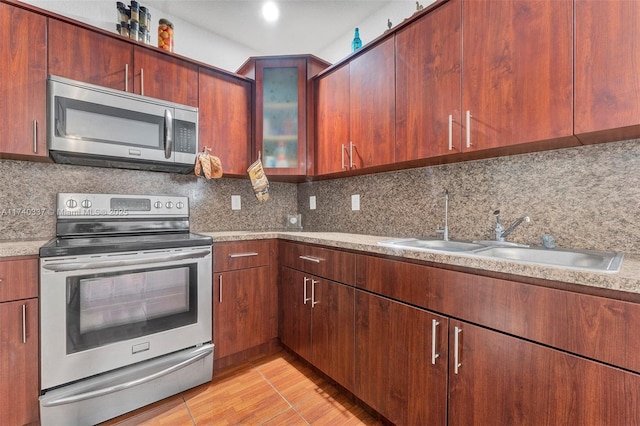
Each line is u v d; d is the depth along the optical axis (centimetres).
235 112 227
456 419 110
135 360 155
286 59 231
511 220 149
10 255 127
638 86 92
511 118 121
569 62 106
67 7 192
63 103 156
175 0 212
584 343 81
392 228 207
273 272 217
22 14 149
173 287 169
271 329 216
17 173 171
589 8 101
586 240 127
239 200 260
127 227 196
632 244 116
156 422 145
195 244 176
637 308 73
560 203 134
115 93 171
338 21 236
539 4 113
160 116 187
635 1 93
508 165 150
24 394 130
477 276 104
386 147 175
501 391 98
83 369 141
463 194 169
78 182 190
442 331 115
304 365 200
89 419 141
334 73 212
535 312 90
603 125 99
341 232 237
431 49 150
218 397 165
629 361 74
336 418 149
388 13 216
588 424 80
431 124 151
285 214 291
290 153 232
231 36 255
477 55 132
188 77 203
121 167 200
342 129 206
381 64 177
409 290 127
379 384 141
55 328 135
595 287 80
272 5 217
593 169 125
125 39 178
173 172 222
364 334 149
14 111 147
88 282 143
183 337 172
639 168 114
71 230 179
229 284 195
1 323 126
